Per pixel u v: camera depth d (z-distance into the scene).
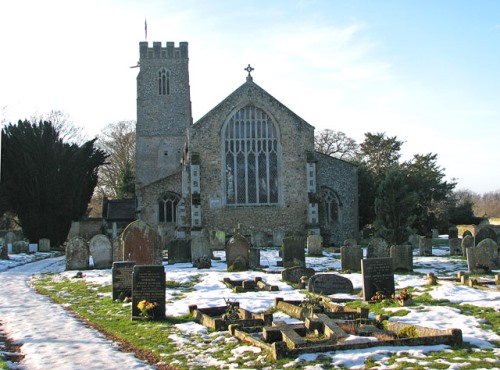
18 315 14.54
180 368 9.38
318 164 44.50
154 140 56.81
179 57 57.66
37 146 47.78
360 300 15.59
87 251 28.06
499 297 15.28
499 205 124.06
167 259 31.19
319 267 26.25
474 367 8.65
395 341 10.01
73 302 17.03
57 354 10.27
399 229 31.84
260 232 39.75
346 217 45.19
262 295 16.84
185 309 14.78
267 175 41.31
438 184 55.59
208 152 40.97
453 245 32.53
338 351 9.63
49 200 47.94
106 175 73.25
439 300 15.17
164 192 45.72
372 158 64.31
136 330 12.43
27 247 40.69
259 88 41.50
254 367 9.15
